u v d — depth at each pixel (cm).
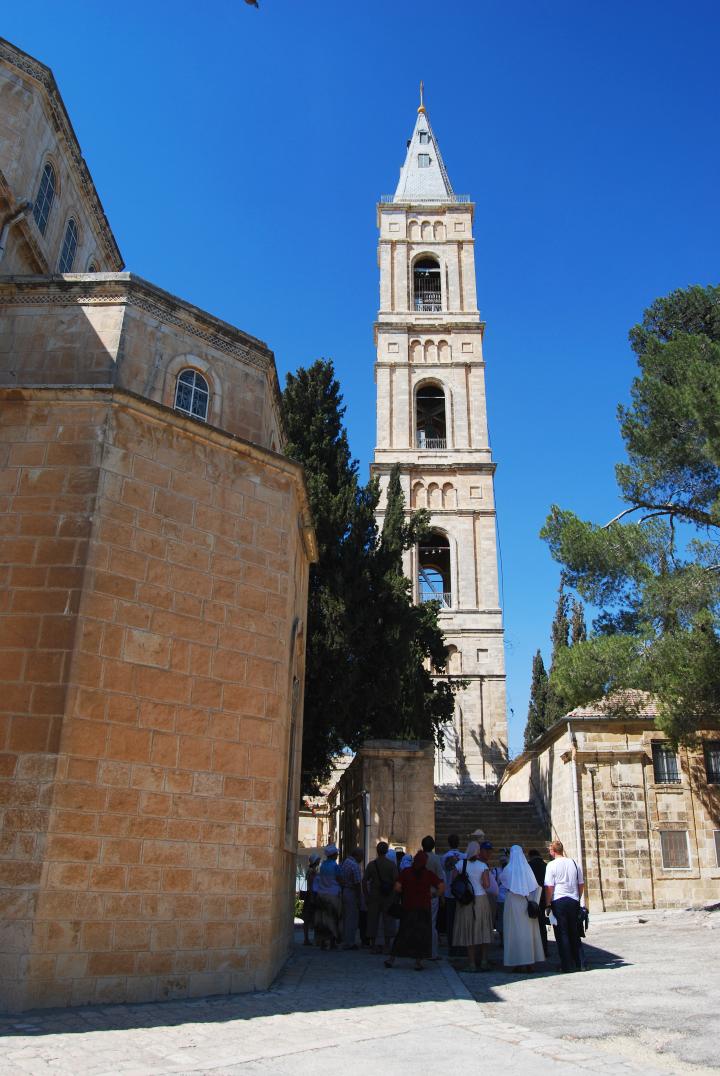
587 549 2194
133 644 1004
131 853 939
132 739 973
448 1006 918
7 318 1177
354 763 2378
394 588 2439
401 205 5481
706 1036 724
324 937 1612
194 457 1141
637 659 2075
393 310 5181
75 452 1045
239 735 1077
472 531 4628
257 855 1050
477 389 4969
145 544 1052
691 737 2233
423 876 1288
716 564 2134
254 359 1332
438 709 2966
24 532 1010
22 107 1345
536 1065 634
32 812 890
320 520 2383
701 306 2731
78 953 874
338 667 2234
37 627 964
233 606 1124
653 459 2369
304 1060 657
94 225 1723
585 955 1372
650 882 2302
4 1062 630
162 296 1221
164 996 923
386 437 4838
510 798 3731
